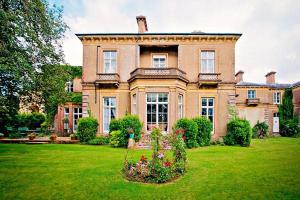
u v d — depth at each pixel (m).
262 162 11.13
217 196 6.66
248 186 7.45
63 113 28.30
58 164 10.70
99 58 21.31
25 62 11.80
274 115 37.41
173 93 18.41
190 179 8.34
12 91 13.34
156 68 18.73
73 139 20.31
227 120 20.67
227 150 15.55
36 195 6.89
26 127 29.16
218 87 20.86
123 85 21.06
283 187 7.28
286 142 22.27
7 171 9.45
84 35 21.05
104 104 21.27
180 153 9.43
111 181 8.12
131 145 15.59
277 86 38.06
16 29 11.64
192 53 21.11
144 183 7.94
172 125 18.17
